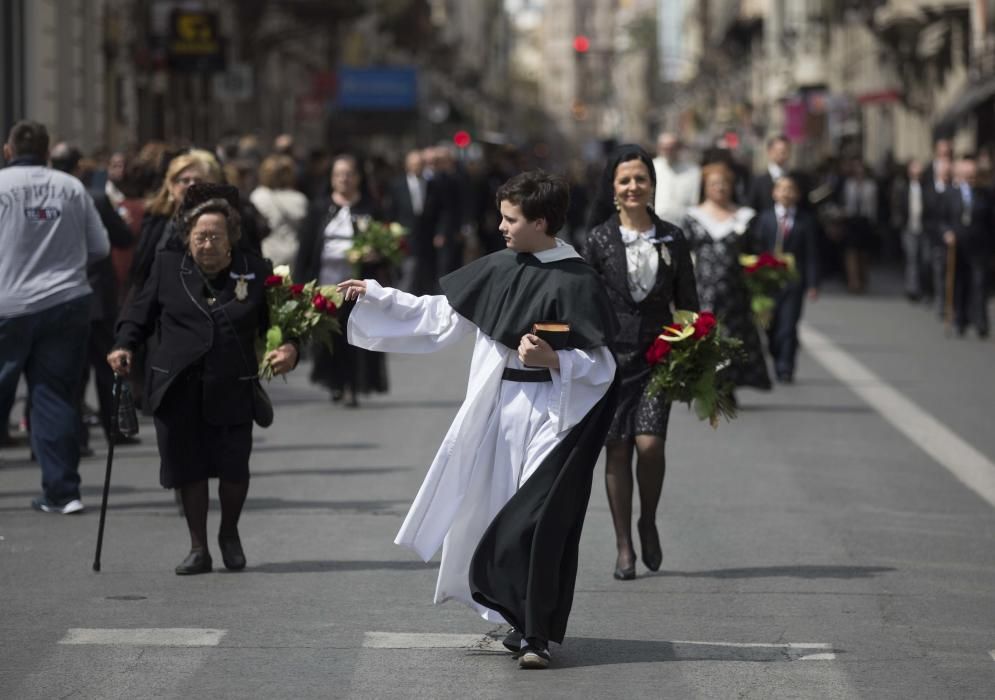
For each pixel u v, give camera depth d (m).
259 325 21.03
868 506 25.98
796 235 42.25
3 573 20.94
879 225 88.25
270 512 25.14
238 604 19.28
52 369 25.02
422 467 29.30
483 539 16.58
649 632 18.22
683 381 20.19
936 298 62.88
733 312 34.19
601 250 21.03
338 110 152.12
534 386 16.84
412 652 17.23
